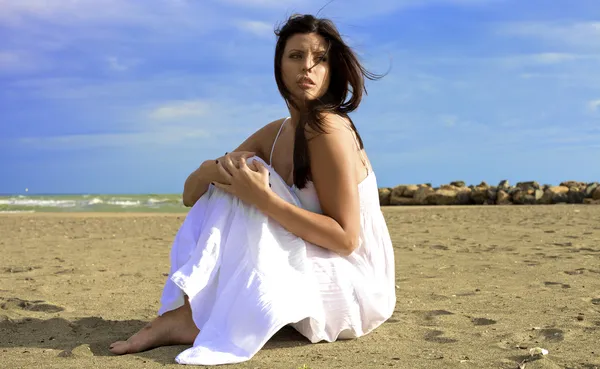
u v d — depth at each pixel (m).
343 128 2.46
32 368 2.08
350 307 2.41
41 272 4.89
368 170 2.62
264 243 2.30
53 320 2.89
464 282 4.11
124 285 4.17
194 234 2.45
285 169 2.68
